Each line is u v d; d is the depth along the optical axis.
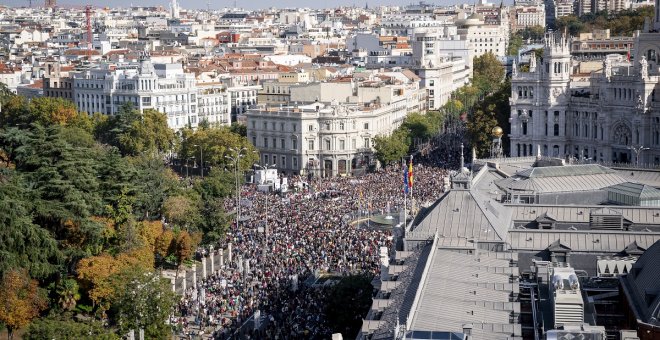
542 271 151.50
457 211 171.62
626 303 142.38
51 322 164.75
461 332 119.44
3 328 182.00
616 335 135.12
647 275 140.75
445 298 134.00
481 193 187.00
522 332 134.00
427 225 170.12
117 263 199.88
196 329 194.62
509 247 166.88
